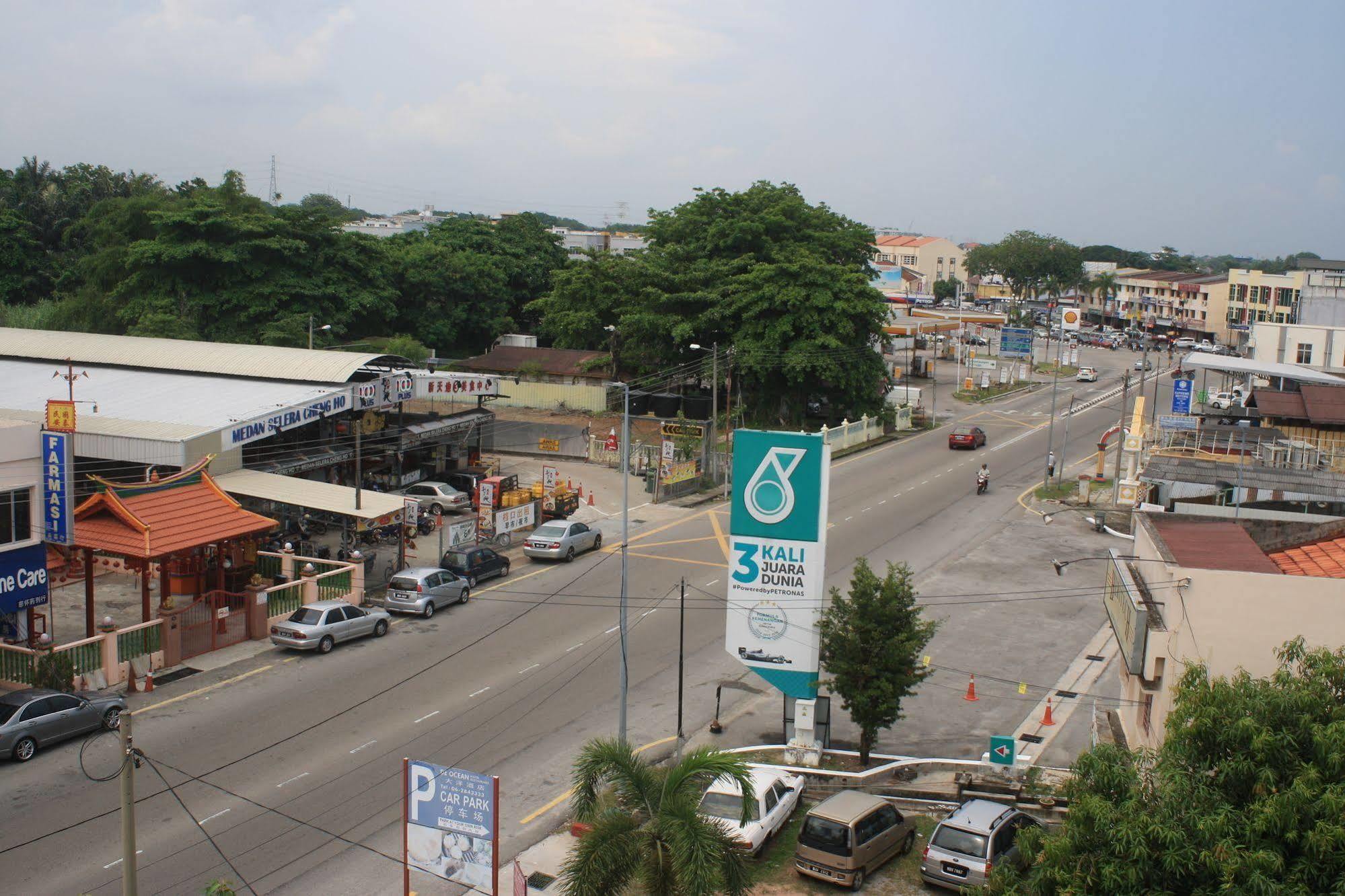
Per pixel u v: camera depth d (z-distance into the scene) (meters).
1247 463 45.91
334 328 73.69
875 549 44.78
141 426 39.22
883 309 72.00
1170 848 13.60
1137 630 21.95
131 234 76.19
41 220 97.94
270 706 27.03
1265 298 140.12
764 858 21.06
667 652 32.38
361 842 20.52
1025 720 28.28
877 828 20.50
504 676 29.86
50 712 23.94
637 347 76.12
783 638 25.75
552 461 61.84
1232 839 13.49
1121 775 14.86
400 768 23.77
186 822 20.97
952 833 20.08
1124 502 52.78
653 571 41.09
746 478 25.78
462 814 17.45
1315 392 57.41
